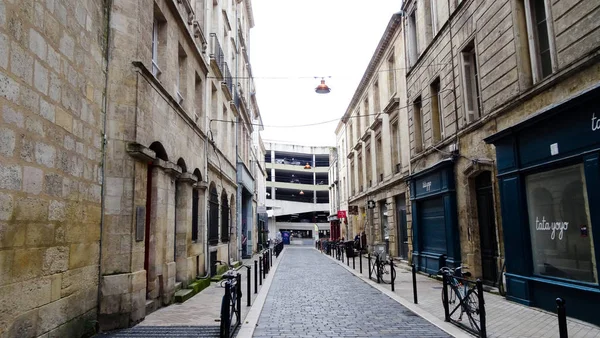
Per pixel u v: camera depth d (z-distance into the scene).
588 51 7.15
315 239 60.53
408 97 17.58
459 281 7.61
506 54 9.84
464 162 12.31
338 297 10.88
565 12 7.75
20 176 4.90
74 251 6.23
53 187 5.66
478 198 12.12
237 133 22.72
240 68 24.52
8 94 4.67
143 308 7.78
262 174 48.25
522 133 8.93
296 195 72.06
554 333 6.51
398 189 19.28
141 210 7.86
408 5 17.55
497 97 10.27
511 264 9.34
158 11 9.51
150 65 8.70
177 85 11.34
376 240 23.92
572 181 7.67
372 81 25.30
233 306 6.94
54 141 5.70
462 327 7.07
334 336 6.80
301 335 6.89
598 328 6.73
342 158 39.34
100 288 7.05
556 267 8.09
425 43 15.60
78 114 6.43
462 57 12.49
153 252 8.77
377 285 12.85
